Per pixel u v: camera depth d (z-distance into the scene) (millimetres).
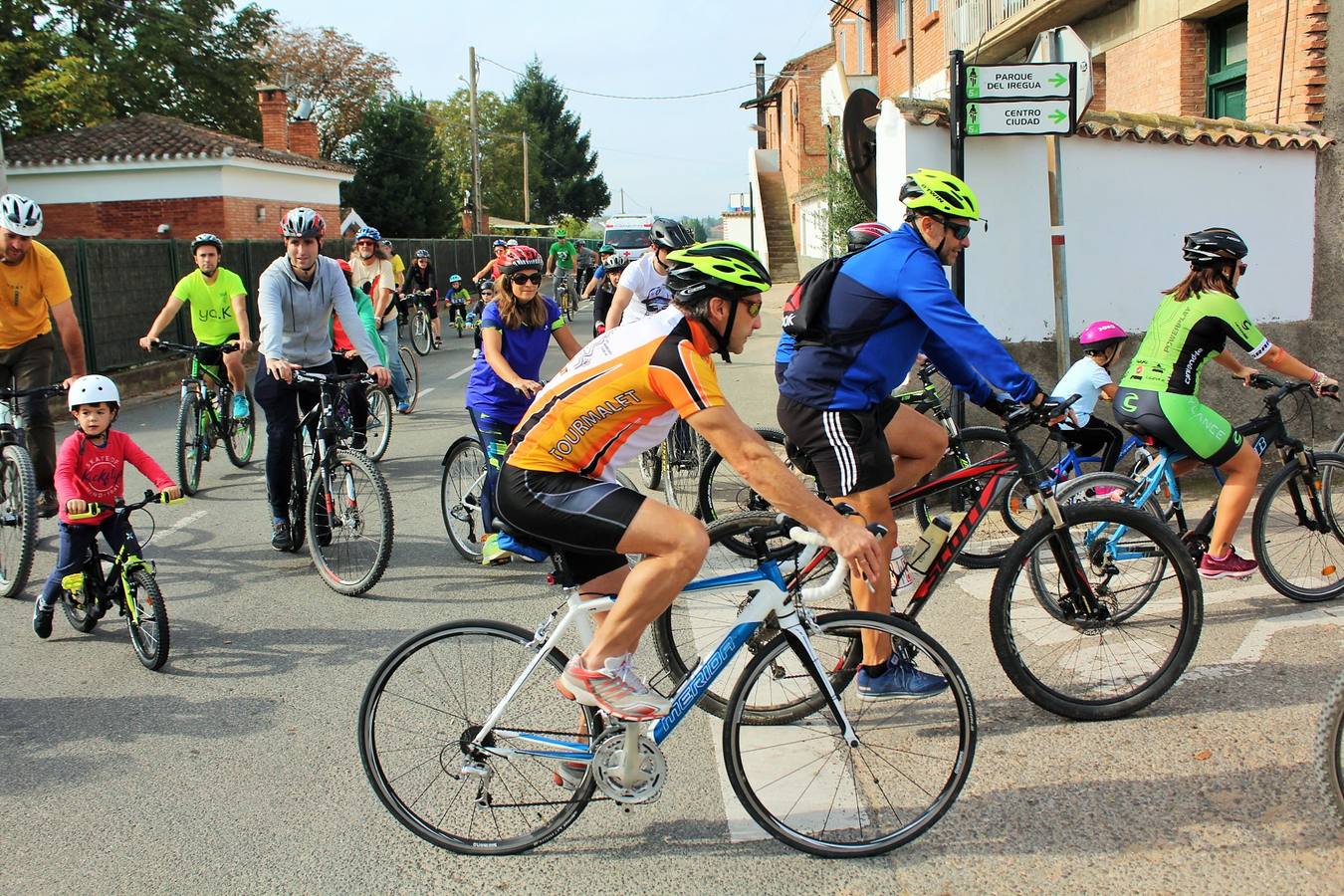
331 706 4387
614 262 8859
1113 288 7188
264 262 18797
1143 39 11125
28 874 3232
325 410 5914
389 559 5805
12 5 32000
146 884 3180
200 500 8062
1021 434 6930
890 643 3432
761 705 3613
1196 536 5215
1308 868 3047
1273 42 7840
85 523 4934
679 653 4109
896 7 21047
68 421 12594
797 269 31859
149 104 35000
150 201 25312
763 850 3281
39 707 4426
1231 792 3455
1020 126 6523
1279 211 7406
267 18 38469
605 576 3248
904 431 4301
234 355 8758
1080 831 3287
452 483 6367
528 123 80125
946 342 3977
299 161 27703
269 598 5742
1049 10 12180
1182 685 4266
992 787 3555
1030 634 4457
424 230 42344
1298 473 5172
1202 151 7211
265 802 3641
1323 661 4422
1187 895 2959
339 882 3182
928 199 3832
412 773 3375
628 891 3100
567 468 3059
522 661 3367
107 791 3723
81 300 13664
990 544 5926
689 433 7008
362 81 52000
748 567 3572
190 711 4367
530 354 5848
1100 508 3992
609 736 3191
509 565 6227
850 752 3520
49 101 30969
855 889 3070
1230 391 7566
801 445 4062
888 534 4012
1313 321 7555
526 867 3242
